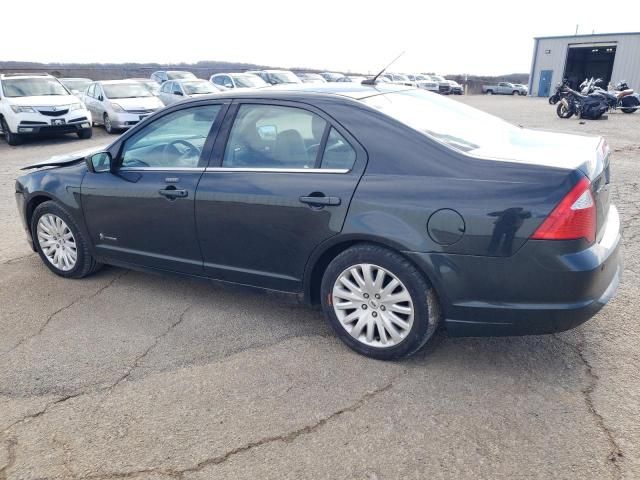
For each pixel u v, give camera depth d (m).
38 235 4.63
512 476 2.29
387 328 3.11
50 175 4.43
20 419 2.77
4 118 13.65
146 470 2.40
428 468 2.36
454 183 2.81
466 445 2.48
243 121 3.53
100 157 4.06
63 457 2.50
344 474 2.35
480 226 2.71
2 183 8.84
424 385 2.95
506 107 24.22
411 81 41.91
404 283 2.98
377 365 3.16
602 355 3.16
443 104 3.79
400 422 2.66
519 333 2.83
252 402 2.85
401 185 2.92
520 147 3.13
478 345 3.34
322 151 3.21
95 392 2.98
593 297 2.74
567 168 2.66
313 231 3.18
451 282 2.83
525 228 2.64
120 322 3.80
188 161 3.73
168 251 3.90
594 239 2.74
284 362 3.23
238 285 3.68
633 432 2.52
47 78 14.90
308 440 2.56
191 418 2.74
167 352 3.38
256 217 3.37
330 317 3.32
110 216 4.09
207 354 3.35
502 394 2.84
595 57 38.09
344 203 3.04
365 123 3.11
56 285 4.47
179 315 3.88
